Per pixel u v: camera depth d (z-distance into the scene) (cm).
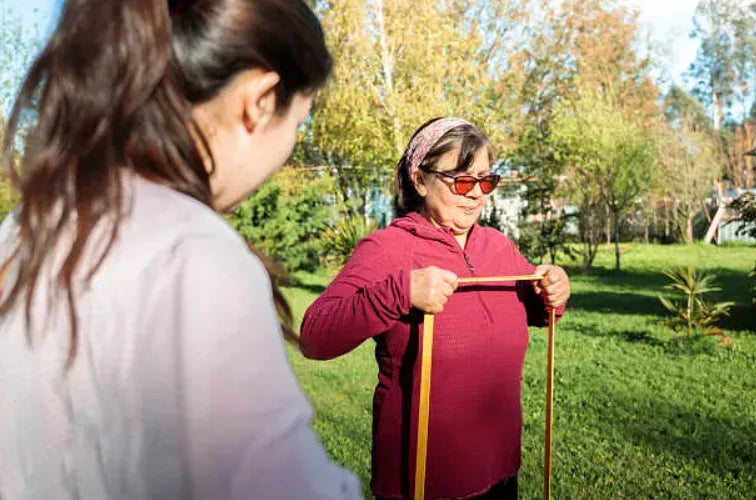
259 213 1628
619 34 2292
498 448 206
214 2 72
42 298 69
